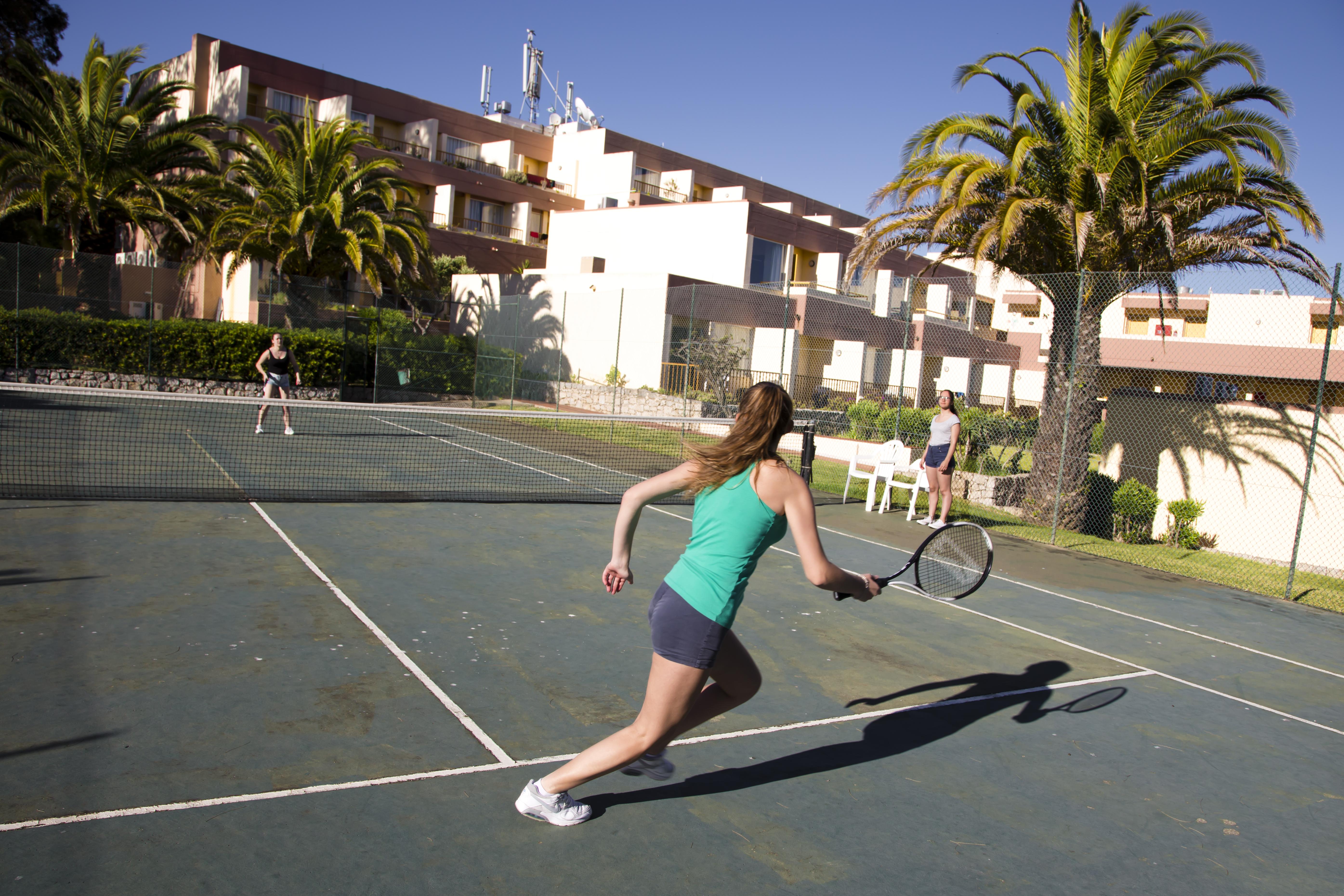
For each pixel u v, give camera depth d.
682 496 11.78
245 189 28.38
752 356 29.44
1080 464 12.56
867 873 3.17
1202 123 11.38
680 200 47.47
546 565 7.31
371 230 25.34
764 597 6.91
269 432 15.11
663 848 3.21
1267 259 12.18
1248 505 13.05
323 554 7.00
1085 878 3.26
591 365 28.20
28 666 4.29
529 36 56.91
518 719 4.19
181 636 4.88
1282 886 3.33
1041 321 36.50
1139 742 4.66
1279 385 21.17
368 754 3.70
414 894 2.78
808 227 35.00
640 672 4.96
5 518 7.25
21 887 2.63
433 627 5.42
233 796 3.28
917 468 11.76
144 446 12.25
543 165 48.66
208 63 35.78
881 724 4.59
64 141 23.98
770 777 3.87
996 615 7.10
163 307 24.09
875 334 32.28
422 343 26.81
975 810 3.73
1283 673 6.29
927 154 13.15
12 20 31.11
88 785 3.26
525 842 3.16
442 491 10.57
